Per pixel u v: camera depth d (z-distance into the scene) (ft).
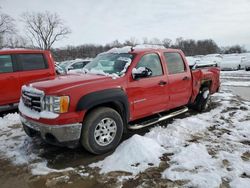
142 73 14.66
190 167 11.78
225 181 10.69
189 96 19.75
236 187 10.16
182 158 12.61
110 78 13.88
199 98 21.74
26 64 22.45
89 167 12.12
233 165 11.95
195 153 13.14
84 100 12.28
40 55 23.52
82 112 12.30
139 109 15.30
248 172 11.35
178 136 15.80
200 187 10.28
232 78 54.95
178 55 18.76
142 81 15.23
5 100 21.24
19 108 14.12
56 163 12.54
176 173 11.30
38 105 12.71
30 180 11.11
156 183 10.66
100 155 13.39
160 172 11.51
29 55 22.75
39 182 10.95
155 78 16.17
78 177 11.27
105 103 13.74
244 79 52.65
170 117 18.48
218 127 17.62
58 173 11.60
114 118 13.64
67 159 12.94
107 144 13.48
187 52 260.83
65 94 11.94
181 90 18.45
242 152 13.50
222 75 62.75
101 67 16.03
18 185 10.78
